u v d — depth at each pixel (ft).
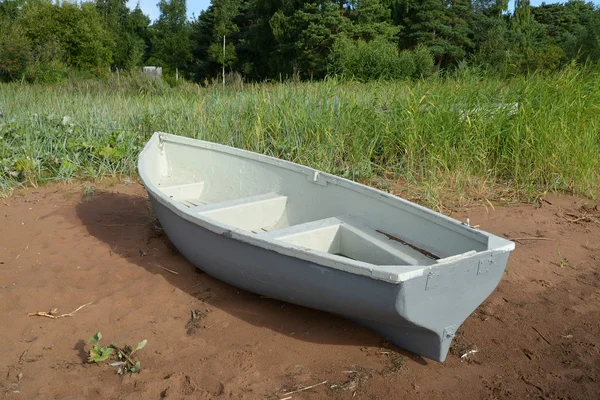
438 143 24.41
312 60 119.34
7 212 20.25
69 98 34.99
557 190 23.29
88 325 12.16
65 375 10.36
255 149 25.80
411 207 12.65
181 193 19.36
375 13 126.72
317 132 25.07
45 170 26.09
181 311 12.91
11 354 11.02
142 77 53.31
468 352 11.44
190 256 14.39
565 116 24.40
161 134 21.38
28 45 76.33
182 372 10.45
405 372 10.59
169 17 207.72
